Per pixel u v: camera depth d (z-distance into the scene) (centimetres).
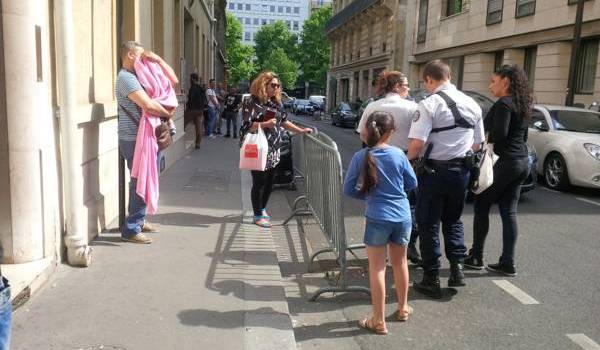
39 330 340
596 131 1062
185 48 1788
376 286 386
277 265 486
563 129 1054
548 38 1820
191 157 1226
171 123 542
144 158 505
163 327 354
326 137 562
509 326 410
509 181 497
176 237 554
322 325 404
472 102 456
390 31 3597
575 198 936
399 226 382
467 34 2442
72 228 446
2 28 379
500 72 494
